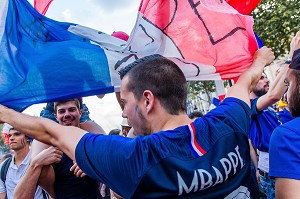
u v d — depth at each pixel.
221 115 1.22
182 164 1.04
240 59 1.70
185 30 1.71
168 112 1.17
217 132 1.16
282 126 1.33
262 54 1.65
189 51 1.73
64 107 2.16
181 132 1.11
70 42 1.64
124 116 1.32
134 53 1.69
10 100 1.53
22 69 1.57
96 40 1.69
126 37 2.07
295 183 1.21
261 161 3.17
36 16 1.61
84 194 2.12
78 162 1.12
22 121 1.28
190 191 1.03
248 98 1.38
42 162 1.93
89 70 1.65
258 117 2.72
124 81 1.24
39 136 1.25
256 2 1.87
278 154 1.28
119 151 1.06
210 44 1.72
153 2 1.67
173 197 1.02
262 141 2.79
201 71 1.76
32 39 1.60
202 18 1.71
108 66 1.67
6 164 3.20
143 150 1.05
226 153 1.13
